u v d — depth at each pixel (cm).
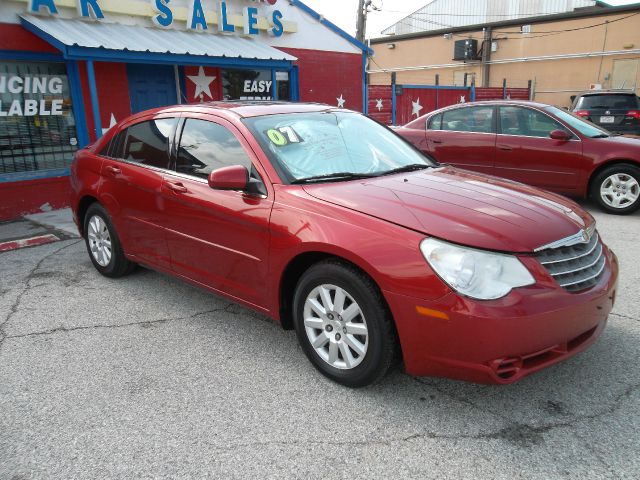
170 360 341
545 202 320
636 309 399
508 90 2322
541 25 2895
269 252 321
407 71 3462
